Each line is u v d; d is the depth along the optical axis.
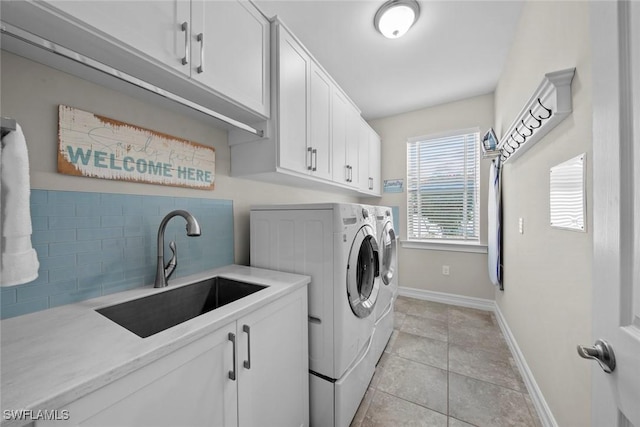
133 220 1.10
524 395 1.52
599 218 0.56
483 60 2.15
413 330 2.34
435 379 1.66
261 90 1.31
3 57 0.79
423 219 3.21
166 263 1.22
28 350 0.60
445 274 3.05
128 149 1.08
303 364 1.22
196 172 1.37
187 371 0.70
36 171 0.84
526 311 1.66
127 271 1.08
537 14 1.42
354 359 1.40
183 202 1.32
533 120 1.37
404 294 3.29
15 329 0.71
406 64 2.20
